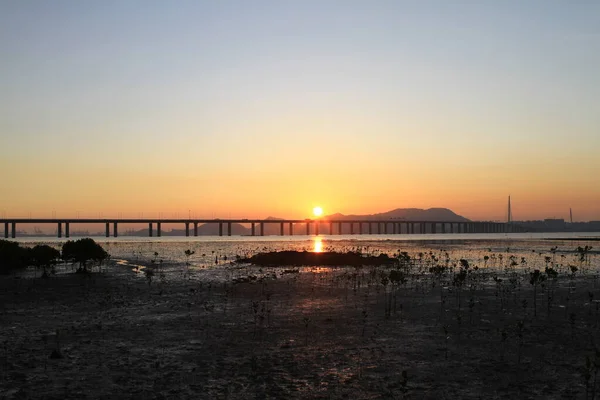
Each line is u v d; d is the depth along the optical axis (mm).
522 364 21688
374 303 38406
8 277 60781
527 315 32844
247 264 81000
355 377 20016
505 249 131250
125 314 34281
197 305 37969
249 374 20453
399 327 29359
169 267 75250
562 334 27219
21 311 35750
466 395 17938
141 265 79250
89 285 51531
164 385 19125
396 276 44844
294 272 65250
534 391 18312
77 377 20109
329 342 25797
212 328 29312
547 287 46719
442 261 84250
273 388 18750
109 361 22391
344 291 45656
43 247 66188
